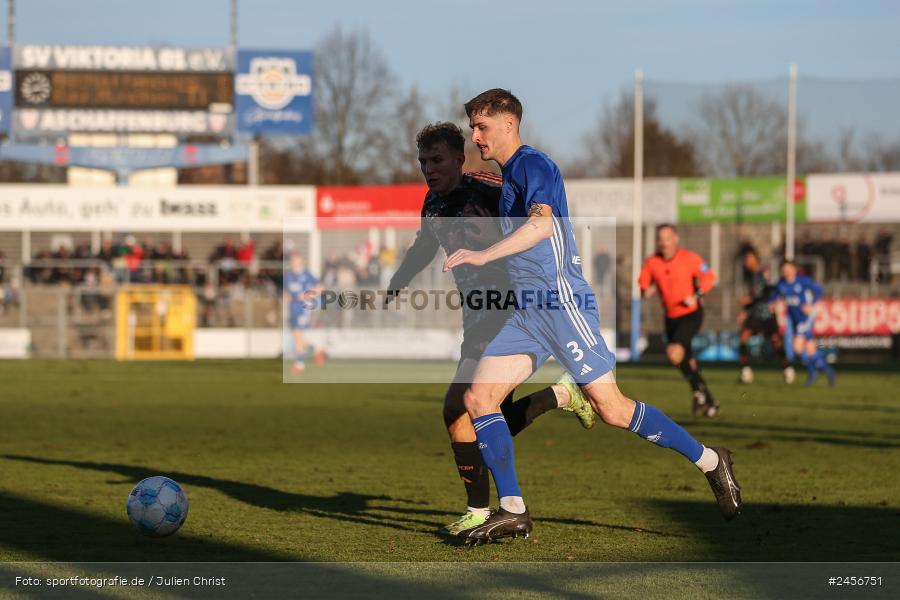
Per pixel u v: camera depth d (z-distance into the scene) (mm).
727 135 92688
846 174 80000
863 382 57531
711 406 37219
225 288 83625
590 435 33188
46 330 80688
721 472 16797
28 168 120562
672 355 37000
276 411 40969
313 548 15828
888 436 32156
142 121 90000
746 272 83812
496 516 16016
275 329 83625
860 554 15484
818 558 15172
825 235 85500
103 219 86500
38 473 24109
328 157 129250
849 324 78625
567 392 18078
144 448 29141
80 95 89312
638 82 78188
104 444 30031
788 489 22031
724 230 84875
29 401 44844
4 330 80375
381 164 129875
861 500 20625
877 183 79625
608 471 24875
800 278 54781
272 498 20719
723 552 15602
